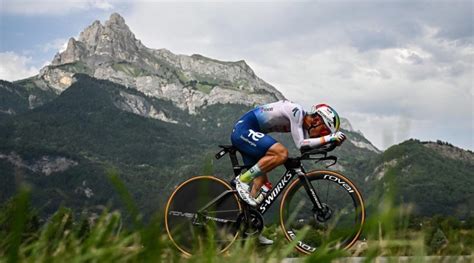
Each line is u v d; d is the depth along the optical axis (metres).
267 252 1.44
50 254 1.24
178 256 1.41
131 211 1.08
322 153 4.78
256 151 4.88
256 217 4.78
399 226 1.14
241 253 1.42
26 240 1.22
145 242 1.06
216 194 4.79
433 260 1.23
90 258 1.20
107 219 1.23
